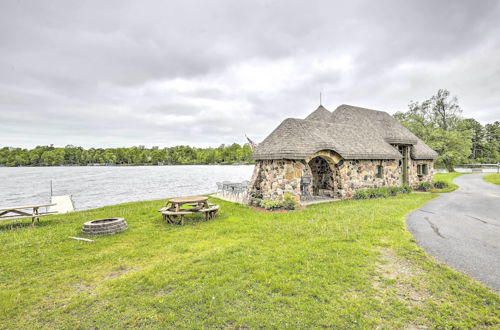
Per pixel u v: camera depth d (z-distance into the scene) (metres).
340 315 4.63
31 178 68.56
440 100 50.88
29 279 6.29
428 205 15.04
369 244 8.05
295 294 5.34
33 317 4.82
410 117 51.69
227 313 4.74
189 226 11.16
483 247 7.81
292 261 6.87
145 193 34.97
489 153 83.00
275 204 14.42
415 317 4.57
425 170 25.23
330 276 6.01
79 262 7.29
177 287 5.72
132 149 169.88
